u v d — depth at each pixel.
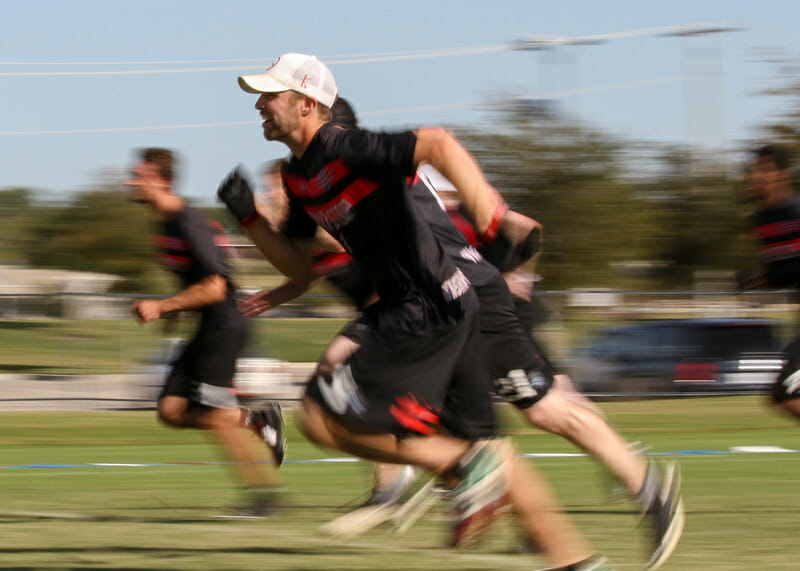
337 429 8.24
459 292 8.28
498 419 8.48
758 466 17.86
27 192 75.94
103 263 73.81
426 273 8.18
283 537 11.66
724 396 31.41
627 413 29.72
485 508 8.05
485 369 8.50
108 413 29.56
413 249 8.20
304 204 8.79
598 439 9.21
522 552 10.48
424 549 10.93
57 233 74.38
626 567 9.83
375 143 8.08
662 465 9.26
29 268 76.31
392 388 8.09
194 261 13.59
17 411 29.55
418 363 8.12
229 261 13.86
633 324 31.61
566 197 64.94
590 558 8.45
